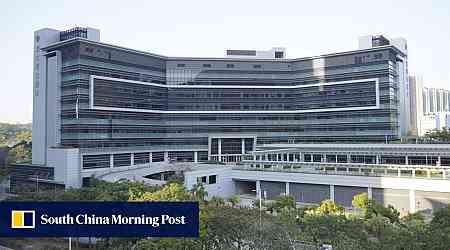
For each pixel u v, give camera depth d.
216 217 39.44
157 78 131.50
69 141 106.00
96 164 108.25
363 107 124.88
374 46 128.50
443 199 70.94
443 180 70.94
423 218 56.38
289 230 38.38
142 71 125.62
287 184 90.75
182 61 135.75
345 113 129.12
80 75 105.62
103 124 110.94
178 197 52.03
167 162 123.88
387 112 121.25
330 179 84.19
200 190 71.56
